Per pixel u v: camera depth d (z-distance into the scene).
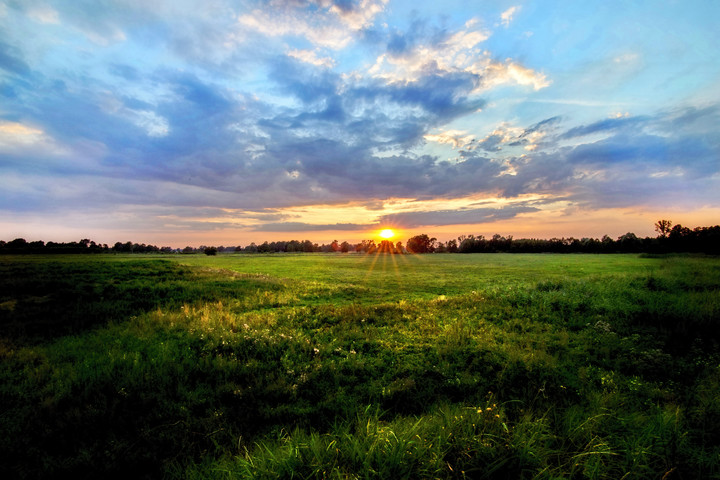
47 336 11.45
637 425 4.54
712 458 3.71
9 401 6.45
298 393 6.77
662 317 10.82
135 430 5.55
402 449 3.83
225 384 6.93
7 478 4.58
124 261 31.31
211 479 4.26
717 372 6.97
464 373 7.41
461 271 44.50
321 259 83.75
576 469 3.74
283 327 11.43
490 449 3.92
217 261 69.69
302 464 3.86
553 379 6.87
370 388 6.82
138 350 9.02
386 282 31.55
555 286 17.44
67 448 5.16
